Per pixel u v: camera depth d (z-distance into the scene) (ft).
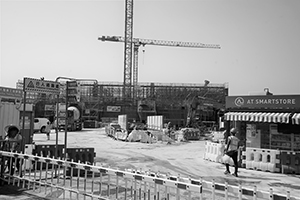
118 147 70.13
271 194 13.88
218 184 15.90
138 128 126.93
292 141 42.37
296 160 37.55
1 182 26.66
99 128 191.52
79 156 34.88
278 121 40.93
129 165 42.80
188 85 294.46
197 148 72.79
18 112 47.01
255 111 44.96
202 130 151.02
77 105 152.97
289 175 36.83
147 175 19.25
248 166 40.98
